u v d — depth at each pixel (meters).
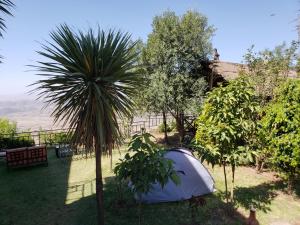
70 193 8.49
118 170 4.91
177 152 8.09
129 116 5.10
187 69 14.44
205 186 7.99
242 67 11.71
